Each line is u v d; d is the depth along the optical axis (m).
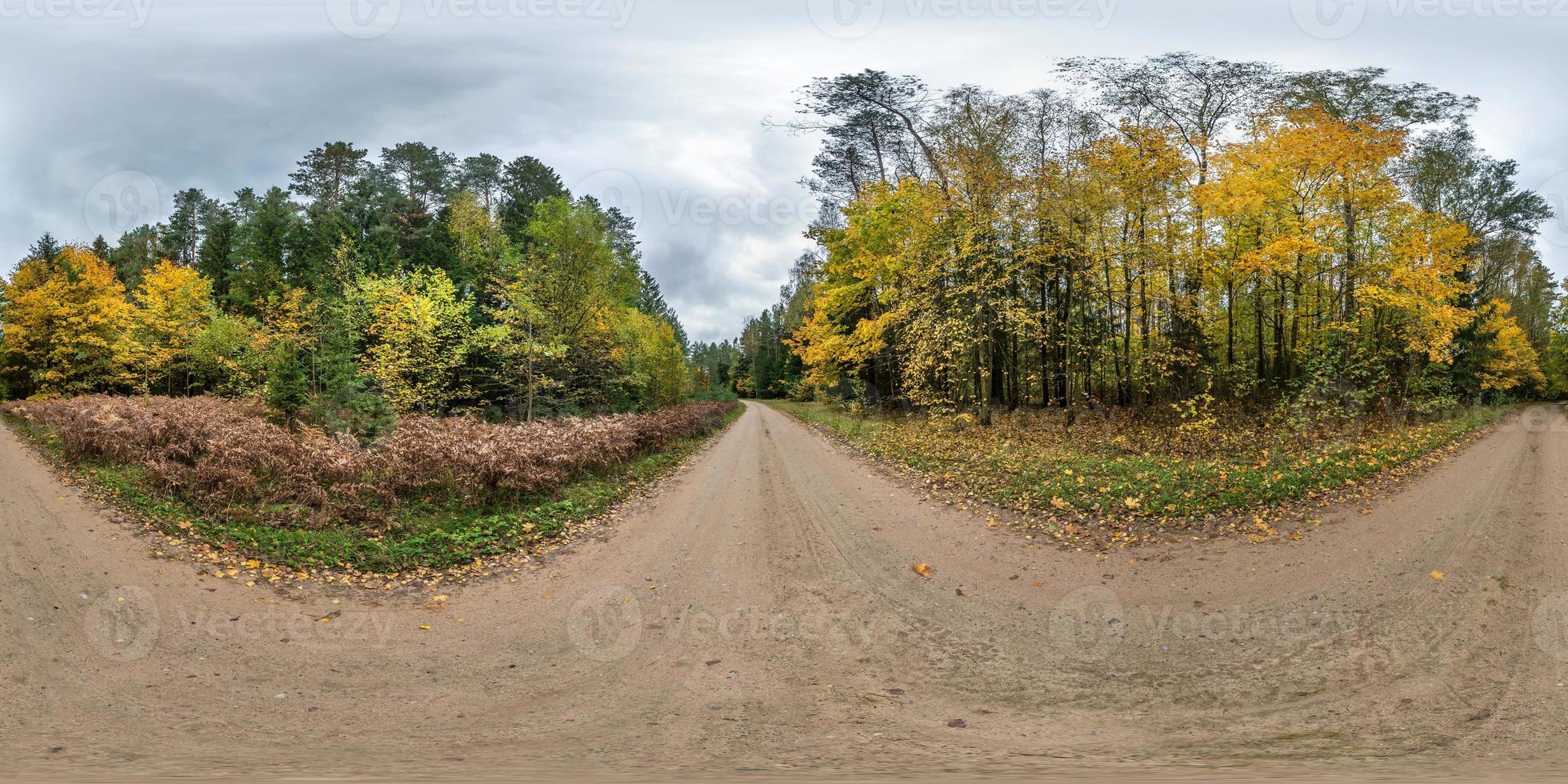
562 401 23.77
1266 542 7.32
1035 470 11.30
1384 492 9.45
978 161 17.06
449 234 33.75
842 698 4.38
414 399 19.72
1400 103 17.06
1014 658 5.01
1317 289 16.58
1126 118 18.19
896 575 7.00
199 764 3.36
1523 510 8.35
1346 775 3.12
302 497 9.24
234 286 33.06
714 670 4.84
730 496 11.72
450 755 3.53
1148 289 16.77
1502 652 4.61
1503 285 41.25
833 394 29.86
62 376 26.41
